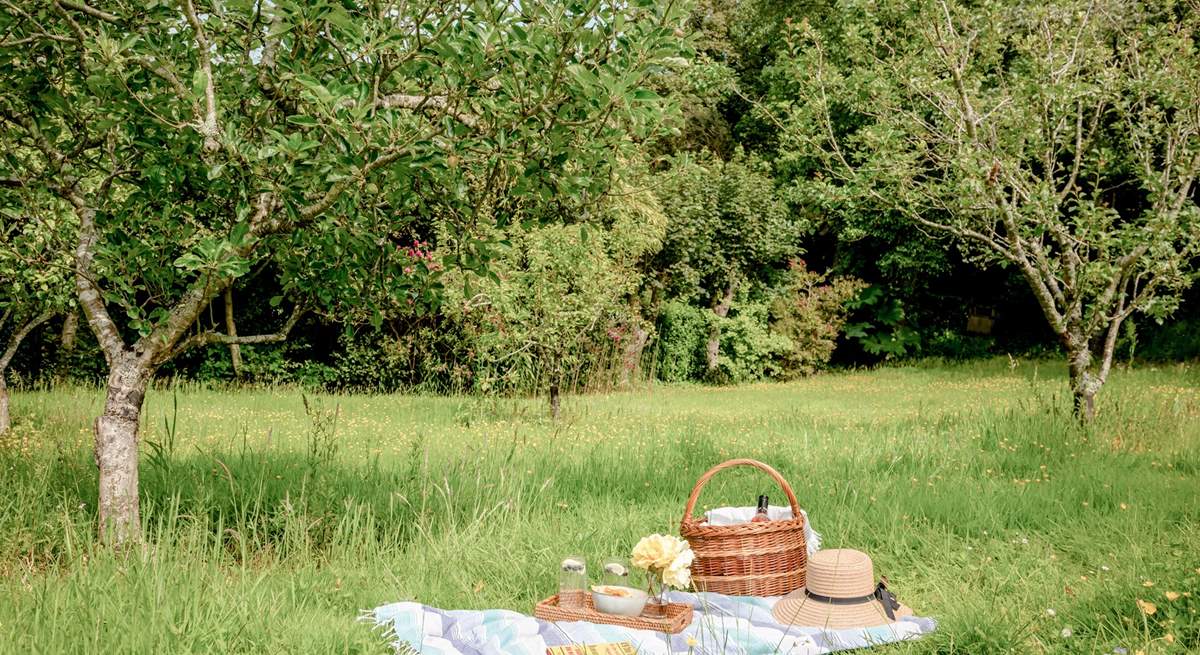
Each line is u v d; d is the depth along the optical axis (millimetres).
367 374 18094
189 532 4906
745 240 22406
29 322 9711
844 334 26391
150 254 5117
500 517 5895
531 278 11969
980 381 19547
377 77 4445
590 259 12039
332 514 5789
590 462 7793
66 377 16703
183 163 4785
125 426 5043
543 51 4039
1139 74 9742
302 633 3838
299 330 18797
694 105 24719
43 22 5062
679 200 21422
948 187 9836
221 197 5027
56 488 5984
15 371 15742
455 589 4887
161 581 4051
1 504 5344
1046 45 9797
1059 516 6191
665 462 8094
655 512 6496
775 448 9023
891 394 17375
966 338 25703
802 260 24734
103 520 4941
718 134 26125
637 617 4305
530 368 12367
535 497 6543
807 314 23375
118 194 6430
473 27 4152
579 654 3859
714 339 22031
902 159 10102
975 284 26297
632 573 4898
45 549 4930
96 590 4043
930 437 9375
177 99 4480
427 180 5082
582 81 3861
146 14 4758
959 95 9680
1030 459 8367
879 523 6117
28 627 3693
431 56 4457
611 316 17297
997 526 5969
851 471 7699
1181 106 9438
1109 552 5348
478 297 11992
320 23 4547
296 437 9812
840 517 6113
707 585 4859
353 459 8094
